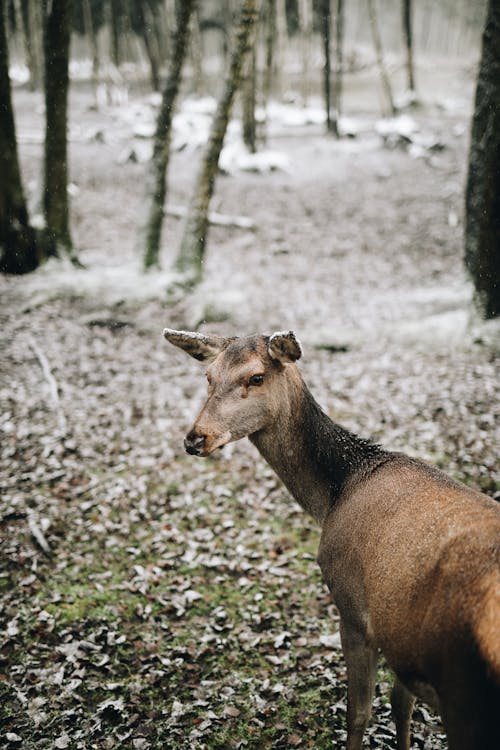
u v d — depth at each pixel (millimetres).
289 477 3836
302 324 11703
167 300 12094
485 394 8422
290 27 41156
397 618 2822
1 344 10234
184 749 4215
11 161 12062
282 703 4551
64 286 12117
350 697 3443
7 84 11555
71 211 18297
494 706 2295
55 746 4219
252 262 15547
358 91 38344
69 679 4777
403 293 12852
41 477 7305
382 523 3139
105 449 7910
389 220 18172
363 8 56875
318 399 8961
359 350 10344
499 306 9828
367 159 24094
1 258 12641
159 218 13188
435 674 2635
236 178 22594
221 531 6523
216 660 4969
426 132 27047
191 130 27453
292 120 30266
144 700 4621
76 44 51406
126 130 28297
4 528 6484
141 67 43625
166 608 5508
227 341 3891
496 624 2332
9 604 5535
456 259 14883
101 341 10781
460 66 44188
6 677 4785
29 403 8758
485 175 9086
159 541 6387
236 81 11750
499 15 8352
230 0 34312
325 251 16203
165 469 7531
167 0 32844
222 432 3580
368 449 3760
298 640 5117
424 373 9242
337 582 3389
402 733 3705
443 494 3029
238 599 5613
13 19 35344
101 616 5414
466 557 2592
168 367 10094
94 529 6520
